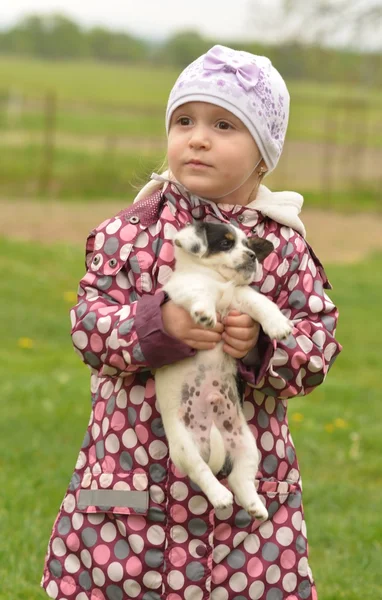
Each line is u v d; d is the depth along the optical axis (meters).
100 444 4.23
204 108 4.25
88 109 51.72
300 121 51.00
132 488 4.10
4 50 140.25
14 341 13.30
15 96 51.22
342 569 6.64
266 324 3.89
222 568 4.09
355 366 13.30
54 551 4.23
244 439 3.94
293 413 10.57
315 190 33.19
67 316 14.76
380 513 7.90
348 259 21.72
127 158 34.44
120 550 4.09
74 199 29.69
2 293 15.66
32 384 10.95
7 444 9.09
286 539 4.19
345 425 10.29
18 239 20.84
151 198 4.43
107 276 4.25
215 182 4.24
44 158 33.19
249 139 4.29
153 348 3.90
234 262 3.94
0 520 7.04
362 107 44.91
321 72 46.25
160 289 4.10
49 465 8.70
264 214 4.39
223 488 3.77
